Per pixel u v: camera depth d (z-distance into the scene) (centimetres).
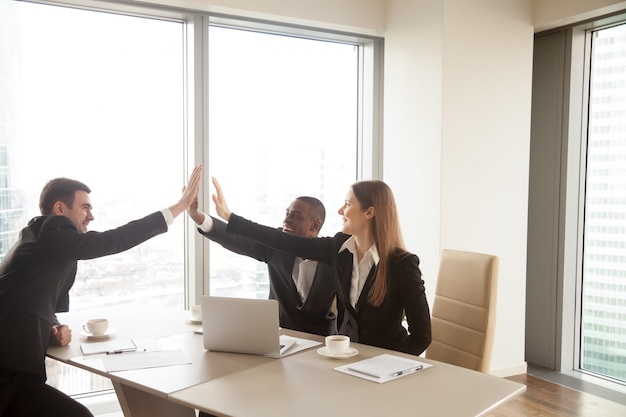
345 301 252
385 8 447
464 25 407
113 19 371
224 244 287
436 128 407
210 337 223
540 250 455
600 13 399
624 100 414
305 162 447
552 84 444
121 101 375
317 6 413
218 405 169
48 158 354
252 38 420
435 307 272
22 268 228
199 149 389
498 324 428
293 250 264
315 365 207
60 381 351
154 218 257
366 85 467
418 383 189
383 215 246
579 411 367
